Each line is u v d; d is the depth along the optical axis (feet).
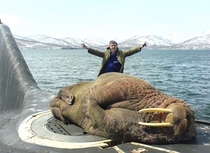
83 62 182.80
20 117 21.47
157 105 14.92
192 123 14.73
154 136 14.73
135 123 14.88
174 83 75.05
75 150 14.56
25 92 26.58
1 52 31.78
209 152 13.87
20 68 28.89
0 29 33.58
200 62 190.80
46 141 15.85
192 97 52.90
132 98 15.33
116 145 14.88
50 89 64.54
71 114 18.10
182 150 14.06
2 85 30.45
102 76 17.20
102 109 15.56
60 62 181.37
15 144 16.33
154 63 175.63
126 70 117.50
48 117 20.24
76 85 19.15
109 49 23.82
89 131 16.57
